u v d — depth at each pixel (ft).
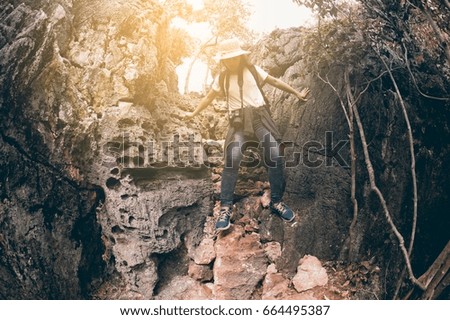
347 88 12.06
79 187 12.00
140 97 12.74
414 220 11.43
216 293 11.62
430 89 12.17
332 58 12.72
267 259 12.12
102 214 12.24
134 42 12.97
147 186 12.28
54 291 11.71
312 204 12.53
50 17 11.86
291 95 13.24
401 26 11.73
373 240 12.21
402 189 12.22
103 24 12.78
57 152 11.57
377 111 12.30
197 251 12.34
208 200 12.94
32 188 11.50
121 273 11.98
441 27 11.70
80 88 12.22
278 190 12.07
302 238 12.21
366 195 12.28
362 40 12.26
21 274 11.44
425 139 12.32
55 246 11.76
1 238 11.36
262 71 12.13
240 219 12.71
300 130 12.87
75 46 12.49
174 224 12.42
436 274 11.20
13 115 11.14
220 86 12.24
